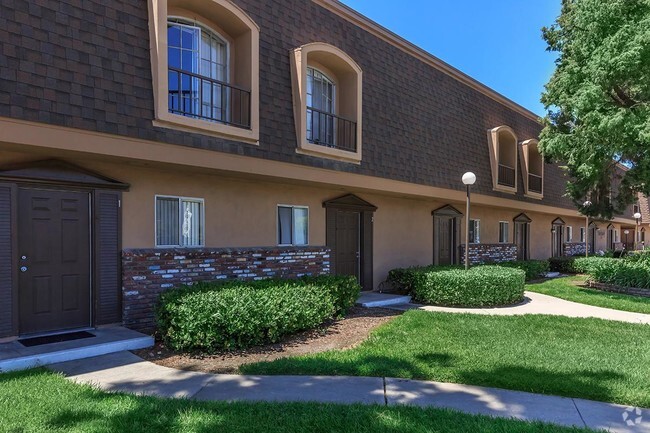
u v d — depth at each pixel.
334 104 10.75
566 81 12.89
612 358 6.16
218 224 8.95
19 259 6.52
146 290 7.49
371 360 5.89
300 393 4.80
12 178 6.36
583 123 12.84
